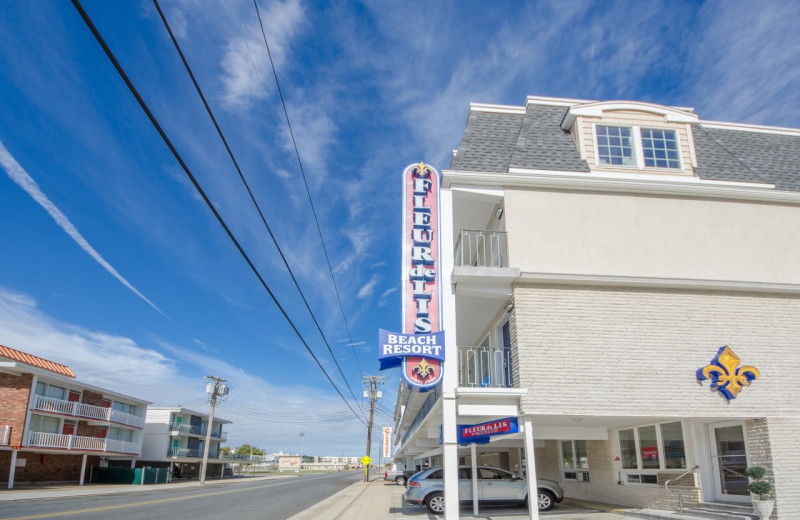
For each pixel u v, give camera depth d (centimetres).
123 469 4425
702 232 1355
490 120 1554
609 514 1411
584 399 1195
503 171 1412
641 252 1327
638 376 1219
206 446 4500
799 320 1295
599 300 1273
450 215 1366
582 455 1811
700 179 1416
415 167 1416
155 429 5862
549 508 1584
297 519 1530
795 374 1245
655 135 1474
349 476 7794
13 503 2092
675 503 1330
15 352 3644
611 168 1420
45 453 3869
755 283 1295
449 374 1245
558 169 1405
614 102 1488
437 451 2605
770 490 1116
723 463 1286
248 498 2472
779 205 1399
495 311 1536
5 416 3494
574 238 1329
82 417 4078
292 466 15412
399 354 1253
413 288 1320
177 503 2122
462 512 1611
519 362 1218
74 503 2094
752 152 1531
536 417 1240
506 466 2508
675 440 1369
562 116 1556
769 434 1186
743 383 1225
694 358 1241
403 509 1858
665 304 1280
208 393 4619
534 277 1270
